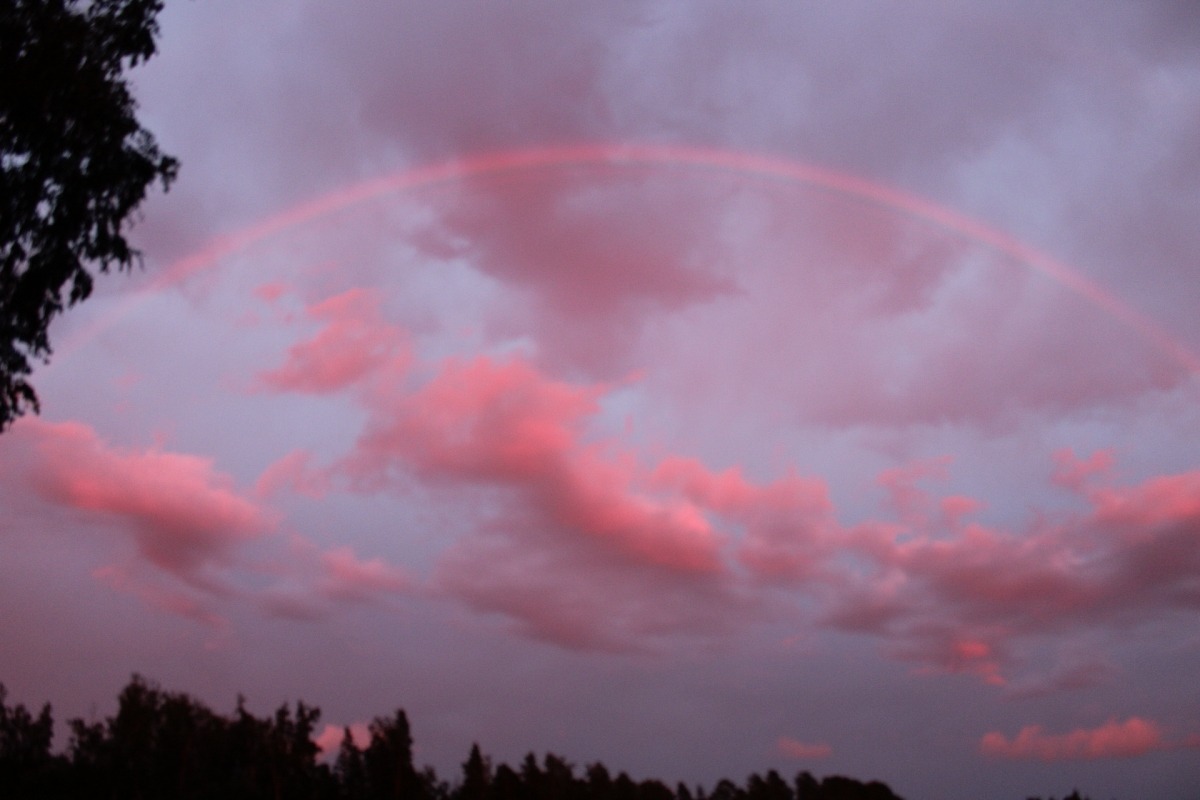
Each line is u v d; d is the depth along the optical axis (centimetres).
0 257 2234
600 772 7350
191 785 5769
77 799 5303
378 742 6550
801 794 8556
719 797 8125
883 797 8794
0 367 2308
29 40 2106
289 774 6209
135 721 5728
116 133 2319
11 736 5406
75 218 2298
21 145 2172
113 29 2336
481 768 6844
